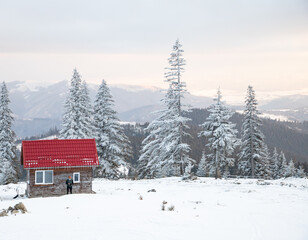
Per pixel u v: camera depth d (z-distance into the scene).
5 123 53.88
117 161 52.69
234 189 34.09
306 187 34.97
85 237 14.64
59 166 30.83
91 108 55.56
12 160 53.84
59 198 25.66
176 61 49.16
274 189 33.41
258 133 56.69
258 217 19.70
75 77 53.38
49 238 14.51
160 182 42.97
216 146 50.16
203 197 28.20
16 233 15.27
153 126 50.94
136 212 20.28
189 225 17.20
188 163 49.50
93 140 33.62
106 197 26.23
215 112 52.16
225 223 17.94
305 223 18.39
